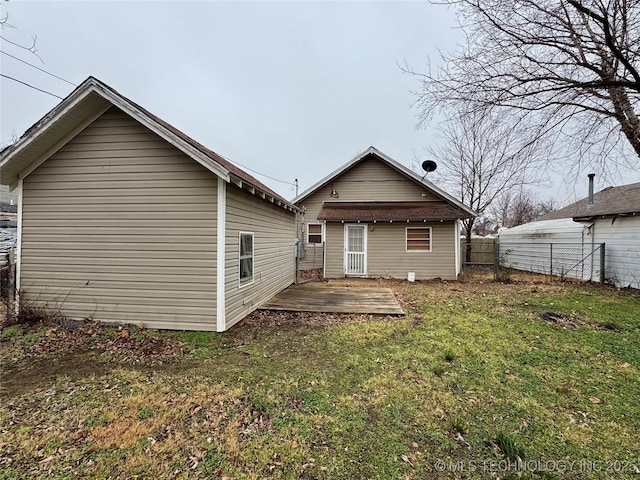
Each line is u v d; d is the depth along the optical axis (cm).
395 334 501
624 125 554
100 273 534
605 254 1062
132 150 522
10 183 567
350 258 1233
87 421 265
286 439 243
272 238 799
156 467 213
